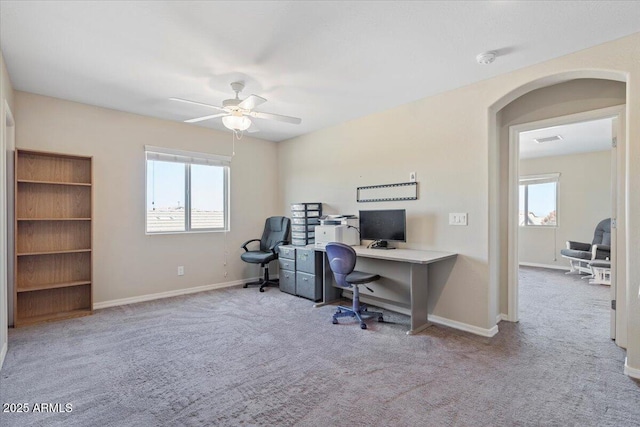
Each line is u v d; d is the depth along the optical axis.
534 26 2.17
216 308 3.86
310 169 5.02
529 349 2.69
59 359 2.52
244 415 1.83
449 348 2.72
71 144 3.69
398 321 3.41
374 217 3.85
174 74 2.94
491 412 1.84
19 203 3.41
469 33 2.26
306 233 4.62
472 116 3.12
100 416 1.83
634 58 2.24
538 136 5.15
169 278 4.45
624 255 2.72
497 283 3.32
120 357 2.56
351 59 2.65
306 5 1.96
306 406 1.91
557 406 1.90
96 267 3.87
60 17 2.08
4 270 2.58
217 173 4.99
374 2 1.93
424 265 3.27
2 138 2.57
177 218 4.58
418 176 3.57
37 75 2.98
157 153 4.34
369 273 3.68
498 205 3.41
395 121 3.81
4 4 1.93
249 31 2.24
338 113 4.06
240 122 3.15
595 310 3.81
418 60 2.66
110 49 2.49
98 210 3.88
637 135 2.20
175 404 1.94
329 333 3.06
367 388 2.10
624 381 2.18
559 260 6.75
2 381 2.20
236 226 5.16
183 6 1.97
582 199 6.48
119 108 3.93
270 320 3.43
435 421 1.77
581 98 2.90
